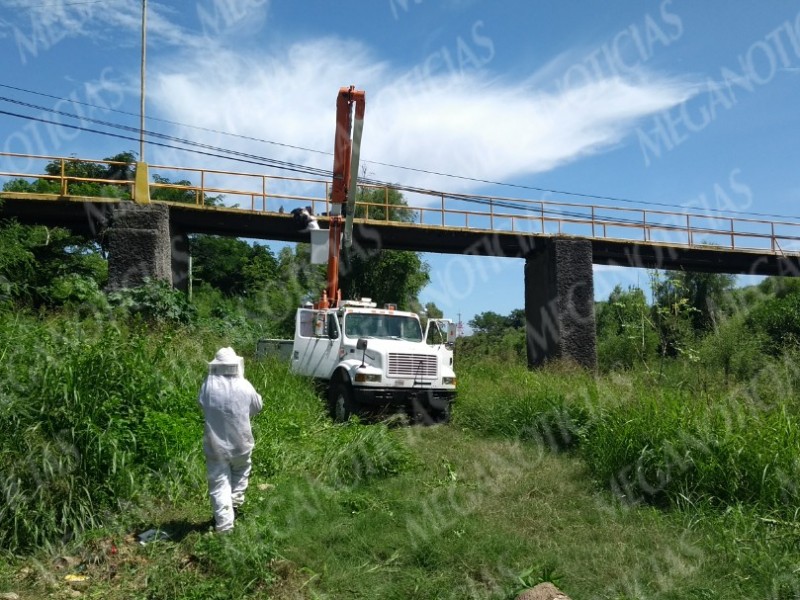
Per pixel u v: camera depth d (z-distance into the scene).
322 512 6.46
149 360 7.98
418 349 12.68
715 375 11.04
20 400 6.02
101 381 6.67
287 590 4.87
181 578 4.89
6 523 5.41
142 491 6.37
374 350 12.45
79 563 5.29
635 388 9.87
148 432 6.86
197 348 10.90
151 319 16.44
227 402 5.74
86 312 14.99
